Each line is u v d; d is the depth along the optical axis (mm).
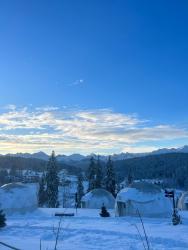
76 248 20656
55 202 76875
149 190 46469
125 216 43375
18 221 35188
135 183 48188
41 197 79312
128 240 23188
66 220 36094
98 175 82250
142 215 44781
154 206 45281
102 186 81750
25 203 48250
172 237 24312
